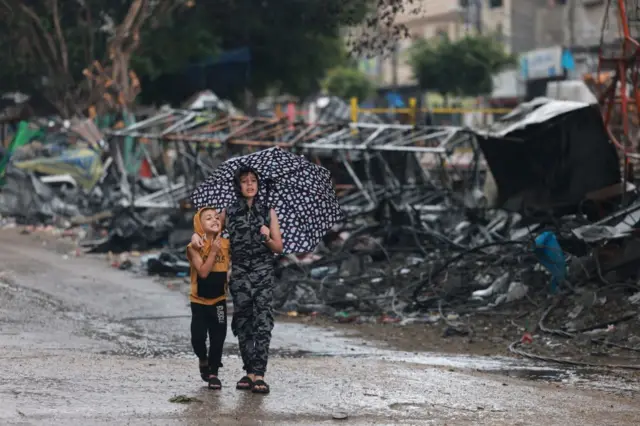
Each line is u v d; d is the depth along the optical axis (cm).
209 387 1723
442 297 3078
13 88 9356
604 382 2056
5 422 1379
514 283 3036
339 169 5116
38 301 3014
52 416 1438
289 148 4697
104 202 5631
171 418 1473
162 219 4781
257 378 1717
